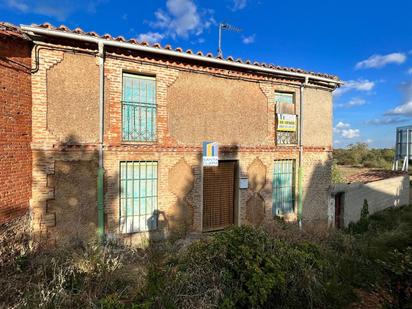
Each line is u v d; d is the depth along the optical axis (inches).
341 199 466.3
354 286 220.4
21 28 225.1
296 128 387.2
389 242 313.3
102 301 150.2
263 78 357.7
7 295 165.0
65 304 157.6
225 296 157.1
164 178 305.4
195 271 167.9
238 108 344.5
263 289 154.3
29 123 247.0
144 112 294.7
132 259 244.1
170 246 276.5
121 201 288.8
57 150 256.5
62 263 203.0
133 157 288.2
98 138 271.3
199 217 326.0
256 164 359.9
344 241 296.8
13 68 229.9
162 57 294.4
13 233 227.8
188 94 313.7
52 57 251.9
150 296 151.8
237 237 190.1
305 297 175.6
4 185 222.1
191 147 316.5
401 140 903.1
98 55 265.1
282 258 184.1
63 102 257.4
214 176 346.3
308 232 318.0
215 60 312.2
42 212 253.8
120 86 279.3
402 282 155.0
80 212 267.4
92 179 271.6
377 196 569.9
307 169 398.9
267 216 369.1
